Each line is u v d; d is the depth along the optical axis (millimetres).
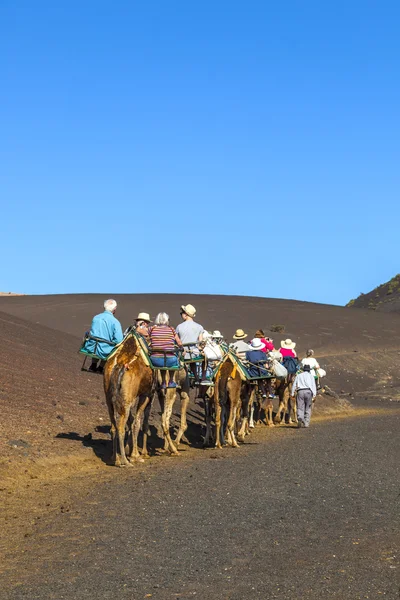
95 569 7672
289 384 27250
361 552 8203
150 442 18453
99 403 22719
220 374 18078
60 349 35438
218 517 9977
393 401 42750
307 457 16047
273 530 9258
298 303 100688
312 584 7086
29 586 7180
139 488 12141
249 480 12852
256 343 21016
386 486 12352
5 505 10977
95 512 10367
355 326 82562
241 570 7582
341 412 34625
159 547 8477
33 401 20297
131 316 83438
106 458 15500
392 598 6668
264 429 24531
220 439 19078
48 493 11867
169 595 6852
